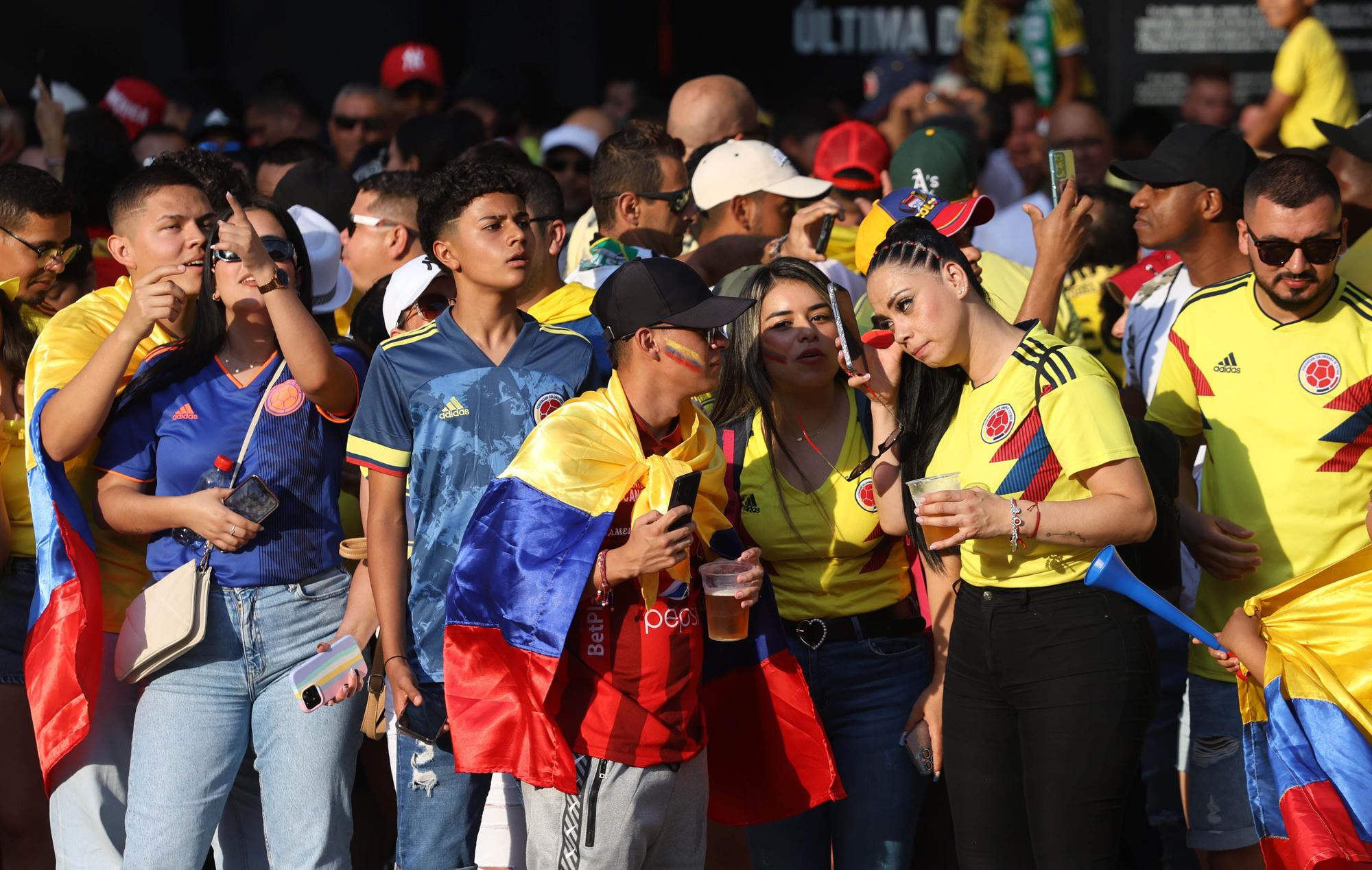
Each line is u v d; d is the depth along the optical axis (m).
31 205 17.56
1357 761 14.05
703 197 21.70
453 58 48.12
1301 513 15.91
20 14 46.38
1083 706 13.78
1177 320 16.98
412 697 14.56
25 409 15.72
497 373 15.05
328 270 18.98
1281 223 15.29
